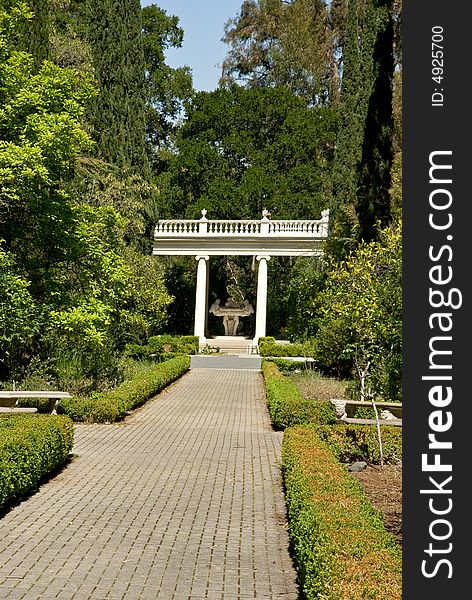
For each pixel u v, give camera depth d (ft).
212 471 30.71
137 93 87.40
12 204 43.60
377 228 60.29
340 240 65.82
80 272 47.34
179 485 28.04
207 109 125.90
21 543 20.47
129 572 18.30
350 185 70.54
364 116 73.00
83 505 24.80
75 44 77.36
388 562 13.55
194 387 65.26
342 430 33.47
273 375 60.49
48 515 23.49
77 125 43.37
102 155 84.64
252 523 22.99
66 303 44.55
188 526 22.54
